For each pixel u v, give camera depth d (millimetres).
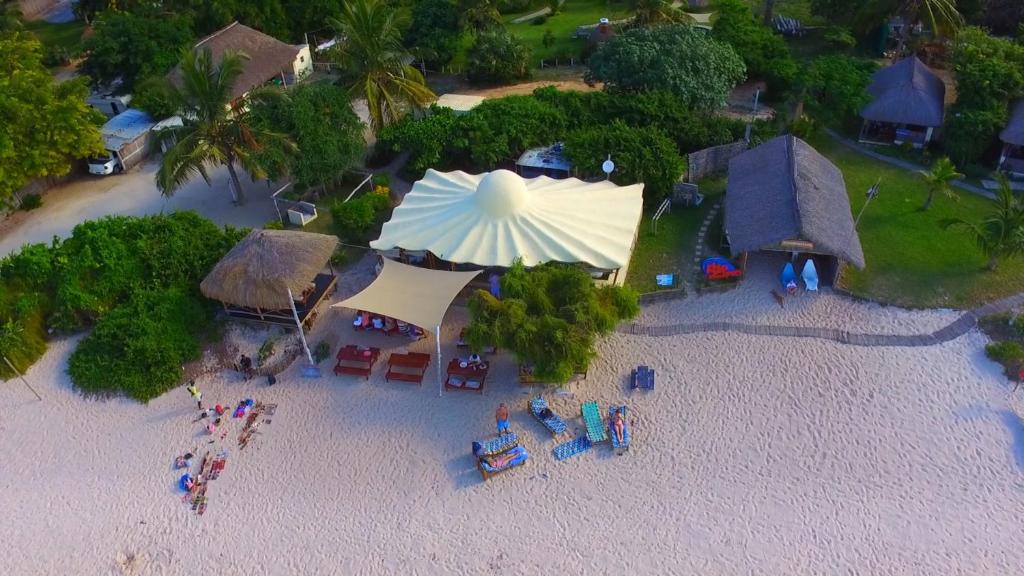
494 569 25891
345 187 47469
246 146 42688
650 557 25953
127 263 37594
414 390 32906
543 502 28000
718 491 27938
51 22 80625
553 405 31641
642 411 31219
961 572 24906
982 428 29578
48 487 29703
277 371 34188
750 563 25594
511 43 59531
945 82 54500
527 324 29922
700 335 34656
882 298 35719
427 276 34656
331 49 47562
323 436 31094
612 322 31500
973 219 40781
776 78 53875
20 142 43938
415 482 28984
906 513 26781
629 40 49969
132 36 56031
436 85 61500
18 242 44156
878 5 55438
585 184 39938
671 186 42594
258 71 57312
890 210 42000
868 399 31062
